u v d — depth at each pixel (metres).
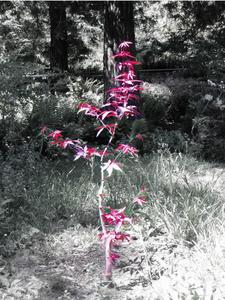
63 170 4.15
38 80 5.76
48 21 10.54
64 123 5.18
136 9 10.88
